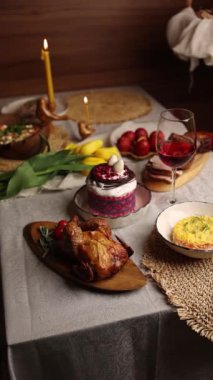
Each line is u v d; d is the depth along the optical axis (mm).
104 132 1504
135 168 1251
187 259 883
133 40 2020
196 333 817
